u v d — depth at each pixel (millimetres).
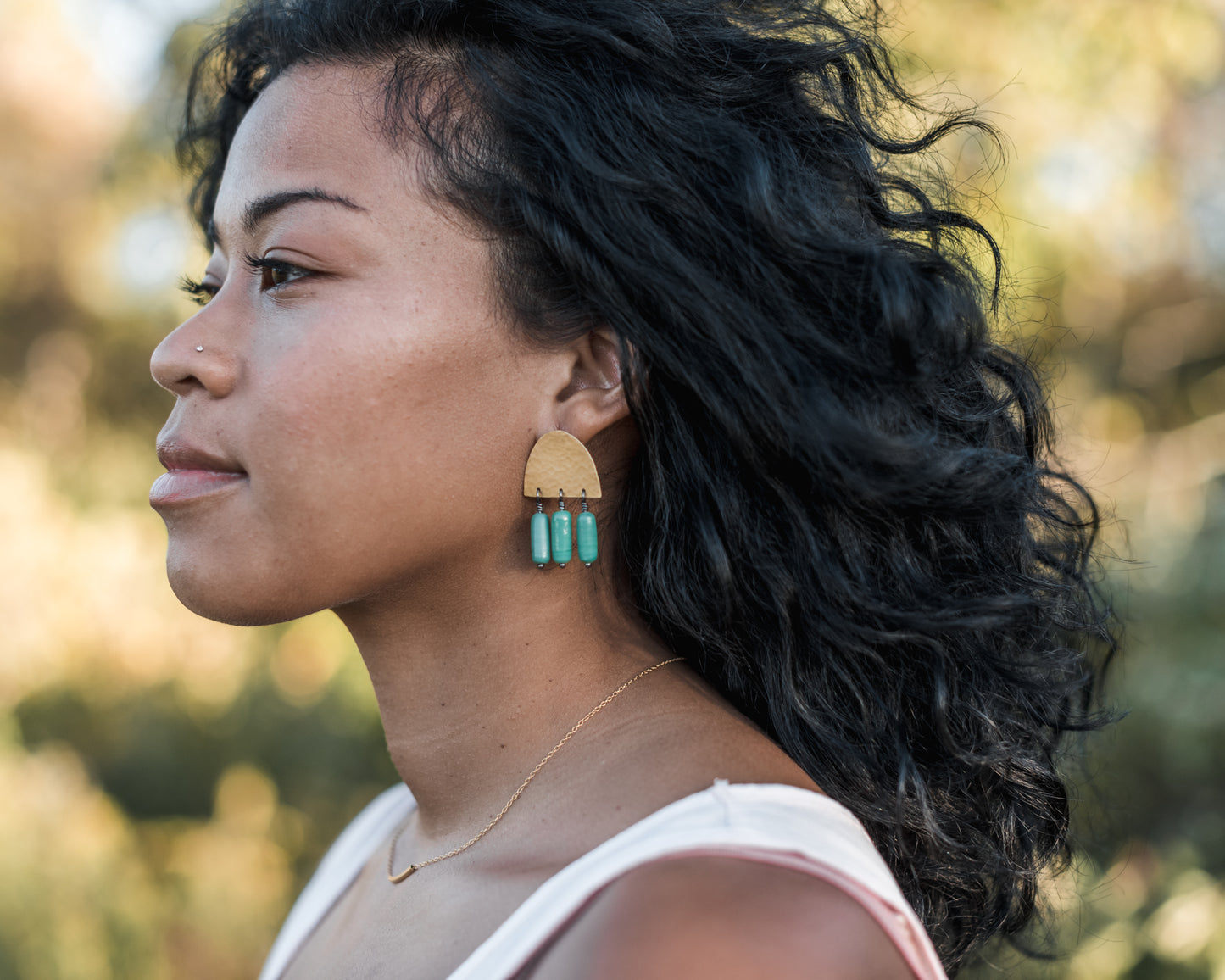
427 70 1251
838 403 1223
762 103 1346
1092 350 6059
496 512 1250
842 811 1115
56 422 7418
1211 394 6410
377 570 1219
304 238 1205
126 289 7344
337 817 5910
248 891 5883
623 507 1337
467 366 1216
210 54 1927
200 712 6312
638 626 1354
